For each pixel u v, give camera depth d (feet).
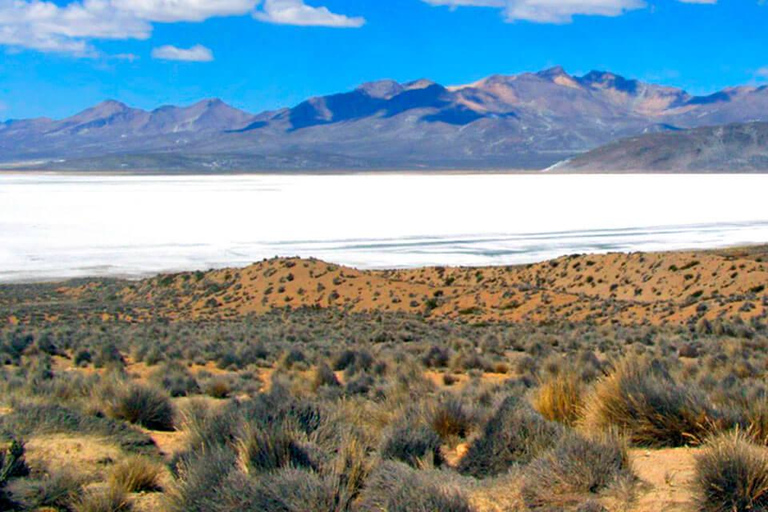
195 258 254.88
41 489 23.26
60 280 210.79
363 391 50.31
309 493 19.45
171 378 53.98
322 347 84.48
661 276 150.00
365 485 20.88
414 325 116.67
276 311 143.84
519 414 25.38
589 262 170.81
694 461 21.98
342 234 333.62
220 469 21.65
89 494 23.25
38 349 79.66
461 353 72.79
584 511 18.97
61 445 29.04
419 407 31.53
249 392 51.60
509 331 105.81
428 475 20.94
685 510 18.83
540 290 145.28
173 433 34.50
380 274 186.60
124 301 173.37
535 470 21.31
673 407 25.94
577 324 114.11
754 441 24.17
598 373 48.78
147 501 23.47
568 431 24.40
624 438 23.03
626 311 125.39
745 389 33.91
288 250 274.77
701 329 98.68
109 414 36.22
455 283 173.99
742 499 18.54
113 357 71.92
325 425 27.12
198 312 150.51
